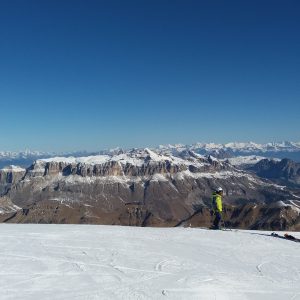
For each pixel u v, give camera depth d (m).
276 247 29.36
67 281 19.19
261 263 24.50
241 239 31.48
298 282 20.62
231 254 26.48
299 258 26.30
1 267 21.34
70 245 27.09
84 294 17.45
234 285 19.52
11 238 29.34
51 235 30.69
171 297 17.33
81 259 23.28
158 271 21.20
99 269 21.28
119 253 25.00
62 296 17.16
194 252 26.38
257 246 29.34
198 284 19.27
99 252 25.14
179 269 21.75
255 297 17.95
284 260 25.52
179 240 30.17
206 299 17.30
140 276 20.22
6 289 17.94
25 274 20.19
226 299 17.48
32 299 16.75
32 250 25.44
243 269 22.77
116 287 18.44
